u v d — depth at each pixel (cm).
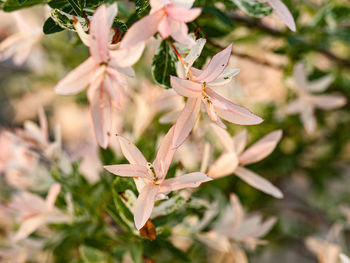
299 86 54
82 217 42
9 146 44
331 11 50
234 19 46
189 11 29
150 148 39
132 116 55
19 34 40
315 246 54
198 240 42
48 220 41
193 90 29
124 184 34
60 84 29
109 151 41
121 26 31
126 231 38
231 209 47
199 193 45
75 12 31
